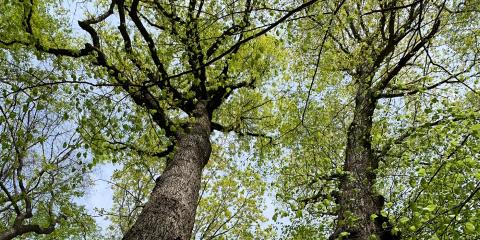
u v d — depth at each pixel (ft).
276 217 19.20
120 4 25.14
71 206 38.60
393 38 27.91
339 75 32.71
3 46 21.61
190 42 24.30
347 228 19.03
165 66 27.35
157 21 31.22
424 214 13.48
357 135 25.39
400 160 20.34
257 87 35.96
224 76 29.78
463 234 15.80
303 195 26.32
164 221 15.71
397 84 27.04
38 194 37.22
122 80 21.13
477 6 22.63
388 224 19.12
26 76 19.40
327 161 24.13
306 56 32.76
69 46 30.48
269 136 34.45
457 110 18.17
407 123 24.30
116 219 40.14
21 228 35.35
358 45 30.89
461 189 16.31
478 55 28.55
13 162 32.19
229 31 22.17
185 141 23.82
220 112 36.99
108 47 29.27
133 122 20.65
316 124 29.12
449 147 17.63
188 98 26.14
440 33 28.91
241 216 40.83
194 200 18.98
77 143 18.83
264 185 32.94
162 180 19.44
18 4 20.59
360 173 22.57
